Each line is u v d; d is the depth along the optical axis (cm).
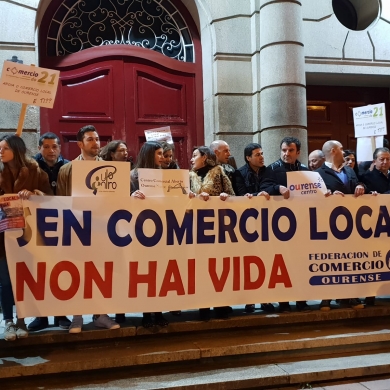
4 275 336
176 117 606
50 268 337
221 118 584
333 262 388
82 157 378
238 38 591
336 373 326
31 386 303
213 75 590
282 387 321
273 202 380
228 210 371
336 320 392
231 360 341
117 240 349
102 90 581
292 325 383
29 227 335
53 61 567
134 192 354
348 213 393
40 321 360
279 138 555
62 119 566
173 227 359
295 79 560
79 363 311
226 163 436
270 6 564
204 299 362
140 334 351
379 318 404
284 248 380
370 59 626
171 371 325
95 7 589
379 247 398
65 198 342
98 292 344
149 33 606
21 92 327
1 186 334
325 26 613
